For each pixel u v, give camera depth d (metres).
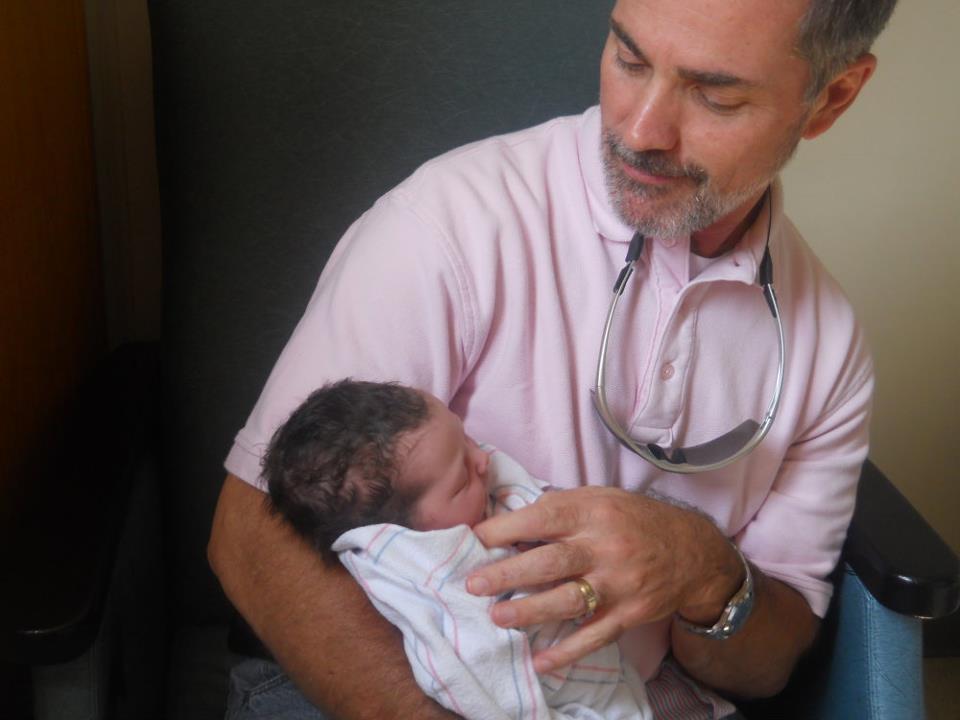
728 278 0.96
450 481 0.85
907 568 1.02
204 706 1.17
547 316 0.96
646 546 0.88
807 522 1.07
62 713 0.92
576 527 0.87
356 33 1.19
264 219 1.20
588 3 1.24
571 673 0.89
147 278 1.50
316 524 0.86
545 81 1.24
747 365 1.02
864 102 1.53
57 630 0.86
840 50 0.85
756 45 0.81
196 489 1.24
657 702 1.03
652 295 0.98
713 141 0.86
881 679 1.05
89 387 1.23
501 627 0.82
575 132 1.03
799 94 0.86
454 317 0.93
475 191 0.96
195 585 1.27
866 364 1.09
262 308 1.21
